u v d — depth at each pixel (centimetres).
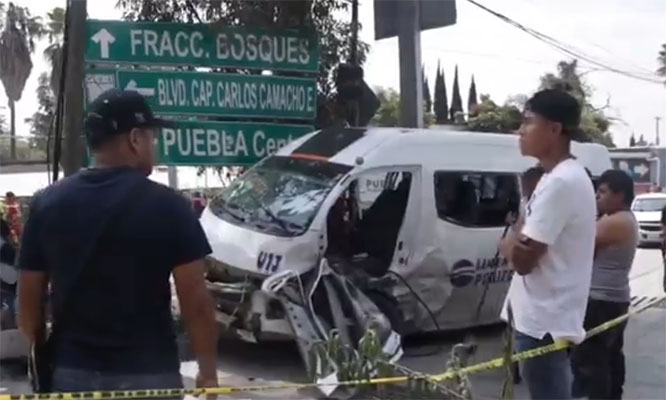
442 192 893
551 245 360
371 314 747
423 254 874
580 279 366
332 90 1123
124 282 268
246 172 920
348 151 865
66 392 270
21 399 280
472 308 920
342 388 626
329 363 654
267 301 765
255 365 799
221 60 1014
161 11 1042
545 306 365
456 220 899
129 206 270
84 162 886
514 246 364
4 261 716
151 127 287
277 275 732
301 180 846
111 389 269
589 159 1054
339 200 843
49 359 280
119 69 964
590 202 364
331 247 833
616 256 548
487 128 1115
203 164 1015
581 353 545
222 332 816
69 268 270
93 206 270
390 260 859
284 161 894
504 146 960
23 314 287
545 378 367
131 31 966
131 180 275
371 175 847
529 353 371
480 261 912
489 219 924
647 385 742
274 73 1048
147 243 269
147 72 979
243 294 781
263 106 1040
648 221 2278
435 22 1098
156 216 271
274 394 692
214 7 1020
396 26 1109
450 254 891
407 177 879
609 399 552
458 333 957
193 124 1008
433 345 914
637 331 988
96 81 952
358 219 865
